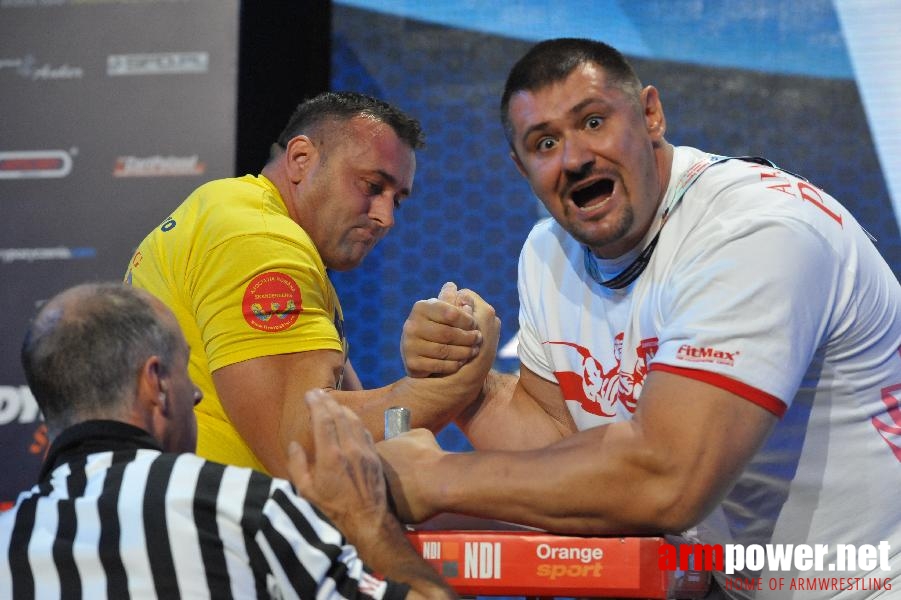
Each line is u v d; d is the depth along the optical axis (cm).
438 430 244
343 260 290
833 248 196
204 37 414
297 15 471
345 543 169
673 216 216
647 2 455
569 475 179
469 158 461
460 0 468
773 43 446
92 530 165
